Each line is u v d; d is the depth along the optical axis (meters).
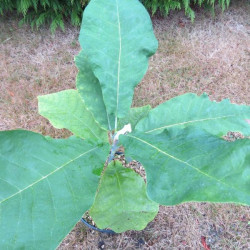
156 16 1.76
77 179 0.43
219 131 0.62
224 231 1.02
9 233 0.34
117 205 0.73
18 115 1.30
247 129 0.61
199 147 0.41
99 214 0.73
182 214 1.04
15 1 1.61
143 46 0.56
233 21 1.77
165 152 0.43
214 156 0.38
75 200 0.40
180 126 0.63
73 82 1.44
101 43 0.55
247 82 1.47
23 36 1.62
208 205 1.06
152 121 0.64
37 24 1.61
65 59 1.53
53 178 0.41
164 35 1.67
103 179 0.72
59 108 0.70
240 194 0.32
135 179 0.73
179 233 1.01
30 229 0.35
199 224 1.03
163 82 1.46
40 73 1.46
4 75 1.43
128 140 0.50
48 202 0.39
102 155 0.49
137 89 1.42
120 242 0.98
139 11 0.57
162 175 0.39
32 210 0.37
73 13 1.61
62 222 0.37
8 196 0.37
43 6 1.63
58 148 0.45
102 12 0.55
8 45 1.57
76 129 0.68
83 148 0.48
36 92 1.38
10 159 0.40
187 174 0.37
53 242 0.35
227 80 1.48
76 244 0.97
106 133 0.69
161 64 1.52
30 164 0.41
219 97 1.41
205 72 1.50
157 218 1.03
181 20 1.76
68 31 1.66
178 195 0.35
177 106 0.65
